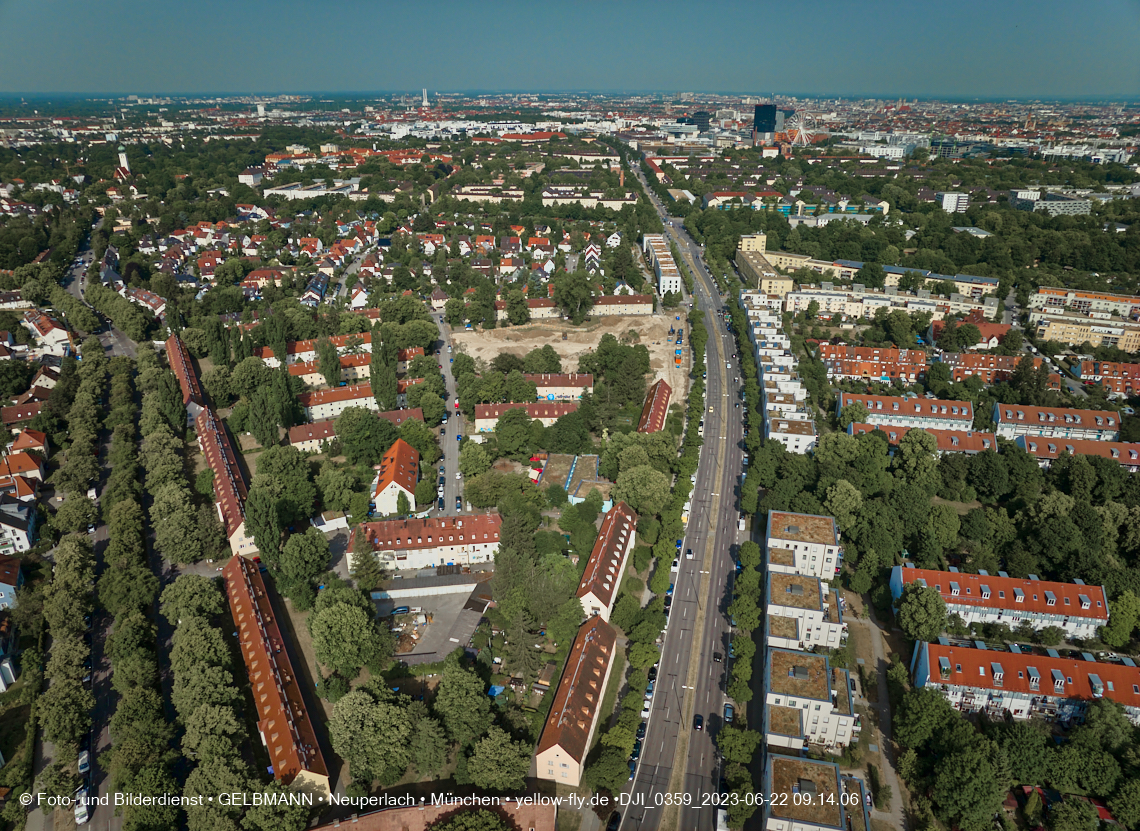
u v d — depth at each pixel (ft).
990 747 535.19
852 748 574.56
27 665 645.10
